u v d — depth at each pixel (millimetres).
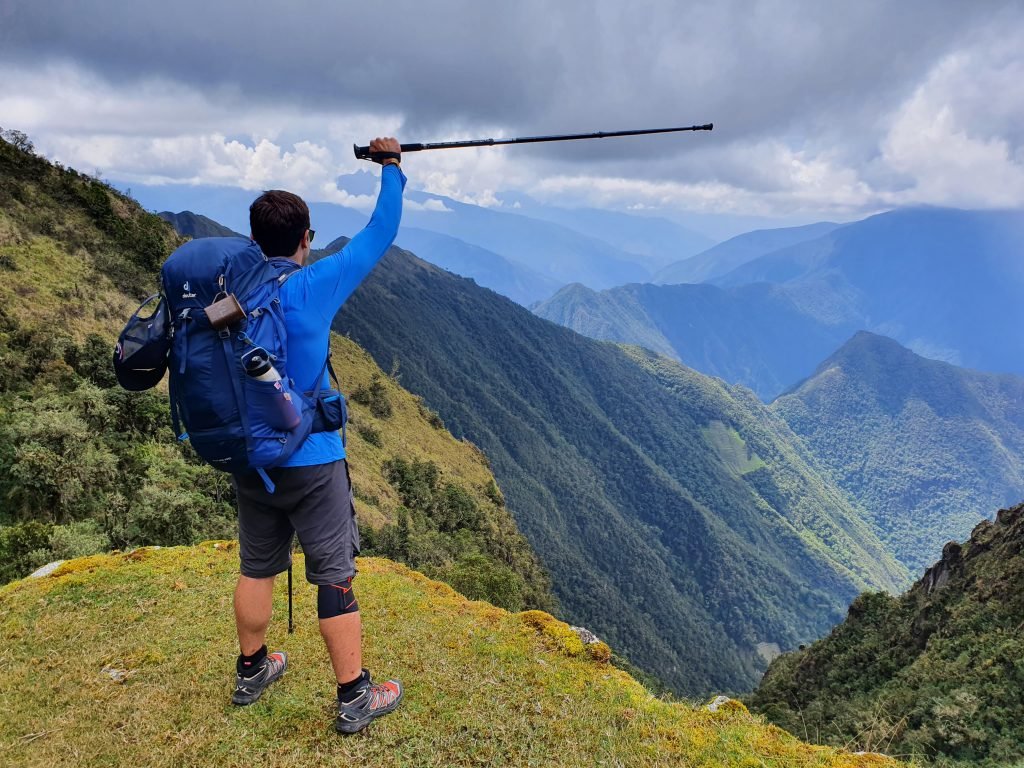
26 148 63156
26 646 4898
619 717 4203
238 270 2914
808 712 35688
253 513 3523
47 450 23188
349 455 63250
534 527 172000
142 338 2848
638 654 133500
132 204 73312
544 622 5727
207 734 3668
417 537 49625
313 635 5105
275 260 3131
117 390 31328
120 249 59656
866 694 38969
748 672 183250
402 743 3664
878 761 4055
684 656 158000
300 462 3168
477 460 110875
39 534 16688
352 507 3592
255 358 2744
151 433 32344
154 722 3781
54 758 3438
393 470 67812
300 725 3770
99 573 6531
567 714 4164
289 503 3320
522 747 3744
